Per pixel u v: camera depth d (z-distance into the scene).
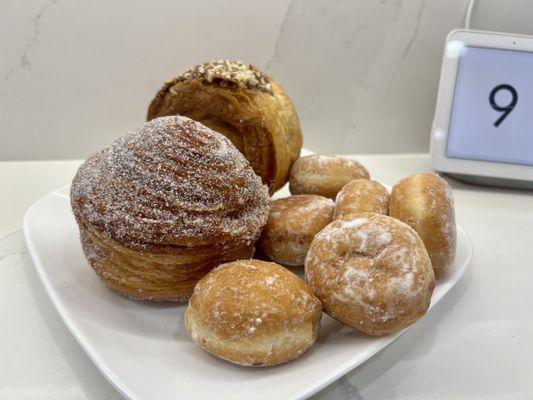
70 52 0.35
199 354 0.18
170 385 0.16
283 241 0.23
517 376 0.18
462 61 0.33
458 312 0.21
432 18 0.37
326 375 0.16
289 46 0.38
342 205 0.23
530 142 0.33
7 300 0.21
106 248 0.20
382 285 0.17
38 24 0.34
